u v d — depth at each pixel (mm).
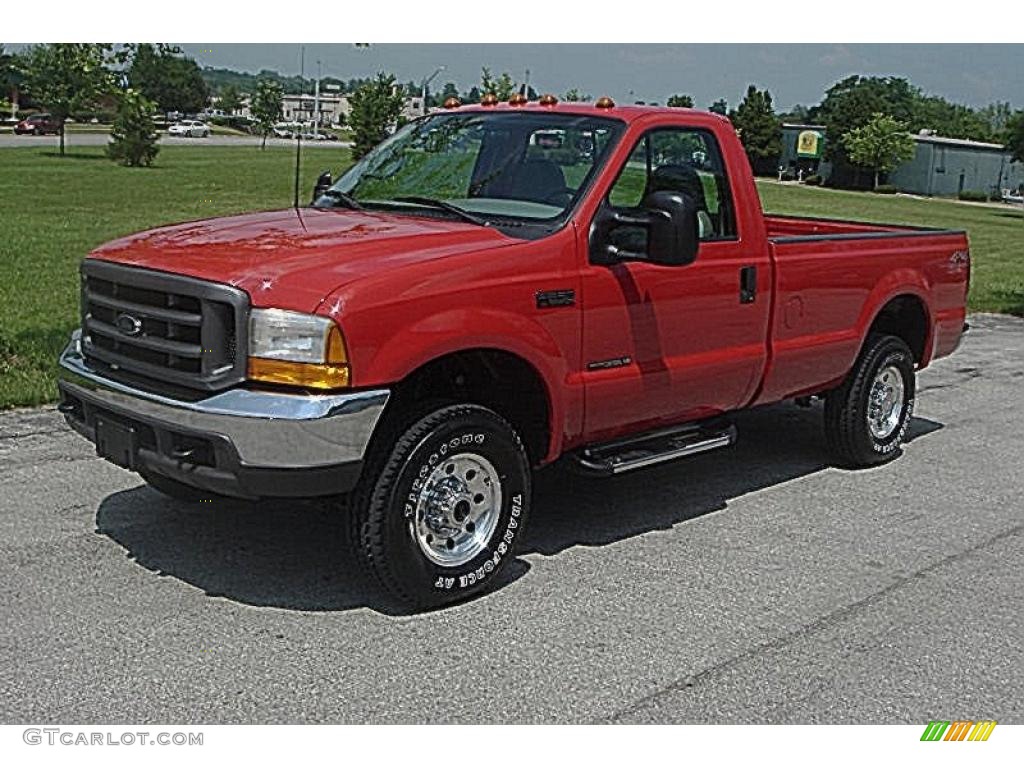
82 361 5551
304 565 5789
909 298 8102
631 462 6035
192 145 69188
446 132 6590
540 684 4688
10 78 95062
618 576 5832
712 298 6367
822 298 7184
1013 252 29469
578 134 6098
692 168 6348
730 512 6922
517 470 5527
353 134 37812
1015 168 80000
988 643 5230
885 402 8047
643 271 5949
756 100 87250
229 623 5113
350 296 4828
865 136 81625
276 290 4852
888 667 4953
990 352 13156
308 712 4414
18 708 4359
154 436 5078
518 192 5996
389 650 4926
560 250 5598
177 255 5250
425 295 5039
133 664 4711
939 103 121688
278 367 4805
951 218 47594
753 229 6625
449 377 5758
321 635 5035
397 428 5133
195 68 112500
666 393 6215
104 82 57969
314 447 4781
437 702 4520
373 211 6234
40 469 7117
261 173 44562
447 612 5332
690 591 5676
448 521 5324
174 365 5062
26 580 5469
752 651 5051
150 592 5398
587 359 5762
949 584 5902
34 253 19016
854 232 8633
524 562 5984
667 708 4539
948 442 8805
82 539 6004
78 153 57156
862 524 6793
